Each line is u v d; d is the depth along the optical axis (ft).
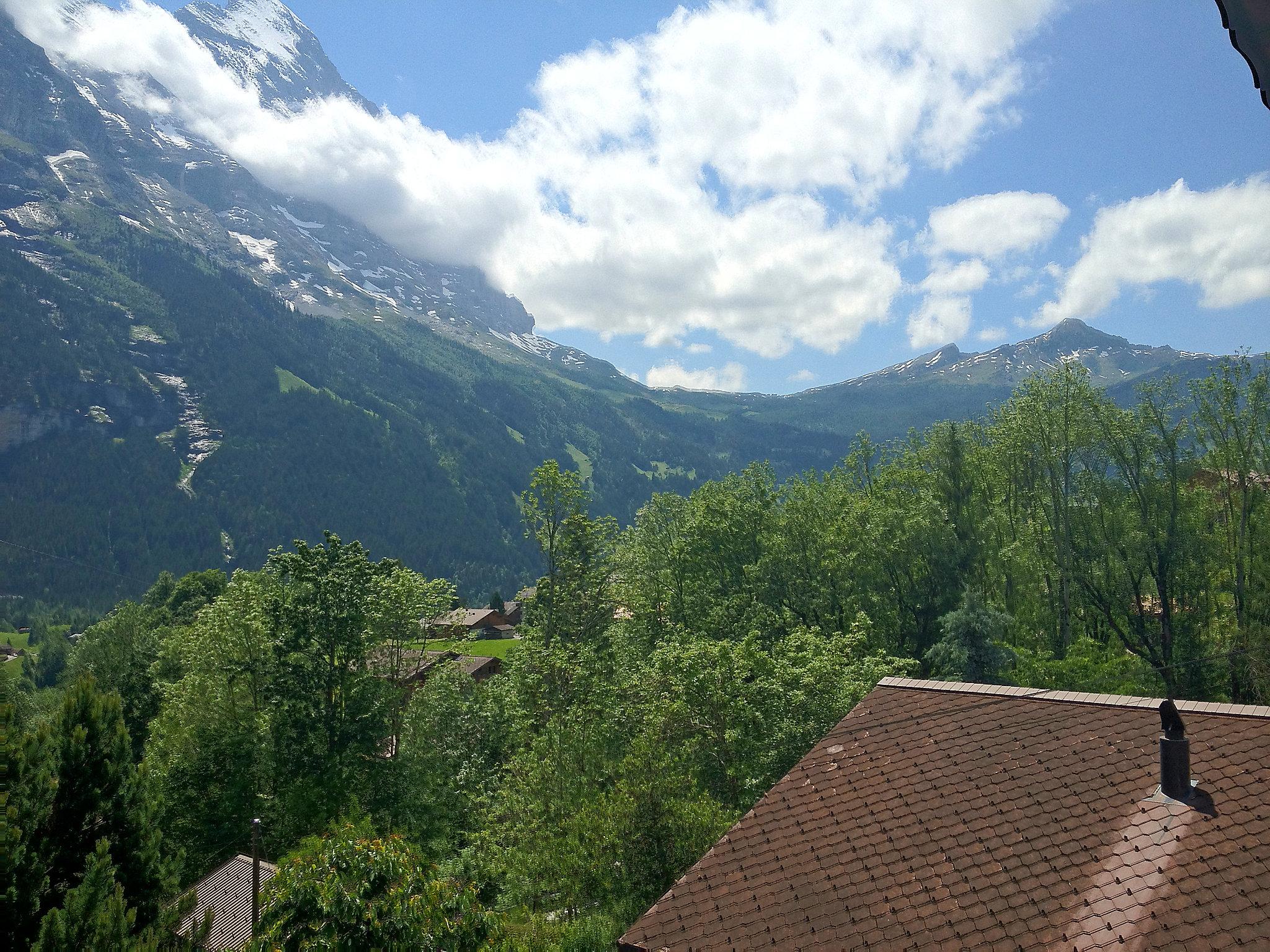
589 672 131.85
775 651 114.83
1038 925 31.94
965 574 141.38
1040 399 152.76
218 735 128.88
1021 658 116.78
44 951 50.62
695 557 175.73
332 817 109.09
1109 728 41.75
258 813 120.88
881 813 40.06
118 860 64.69
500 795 96.73
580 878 68.13
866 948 32.99
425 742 133.80
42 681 373.81
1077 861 34.22
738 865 39.45
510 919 69.67
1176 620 145.89
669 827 67.72
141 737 181.57
